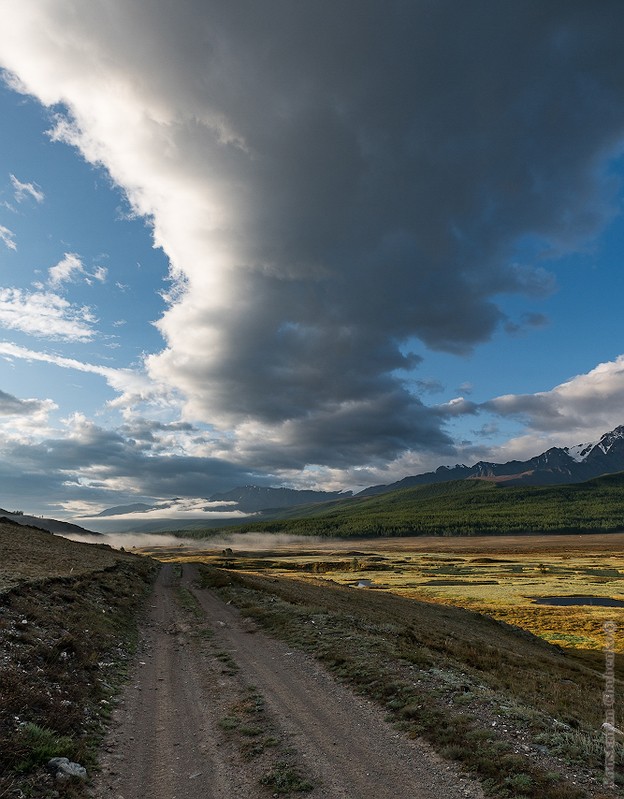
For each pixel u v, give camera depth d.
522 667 32.25
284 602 41.38
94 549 82.19
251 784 11.03
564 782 10.69
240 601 42.41
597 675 40.38
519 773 10.99
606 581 134.75
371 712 15.61
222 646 26.36
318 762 12.00
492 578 146.25
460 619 62.41
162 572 79.62
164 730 14.39
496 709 15.28
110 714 15.34
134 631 29.73
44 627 21.27
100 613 29.44
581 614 85.50
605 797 10.10
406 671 19.61
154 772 11.66
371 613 47.16
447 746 12.55
